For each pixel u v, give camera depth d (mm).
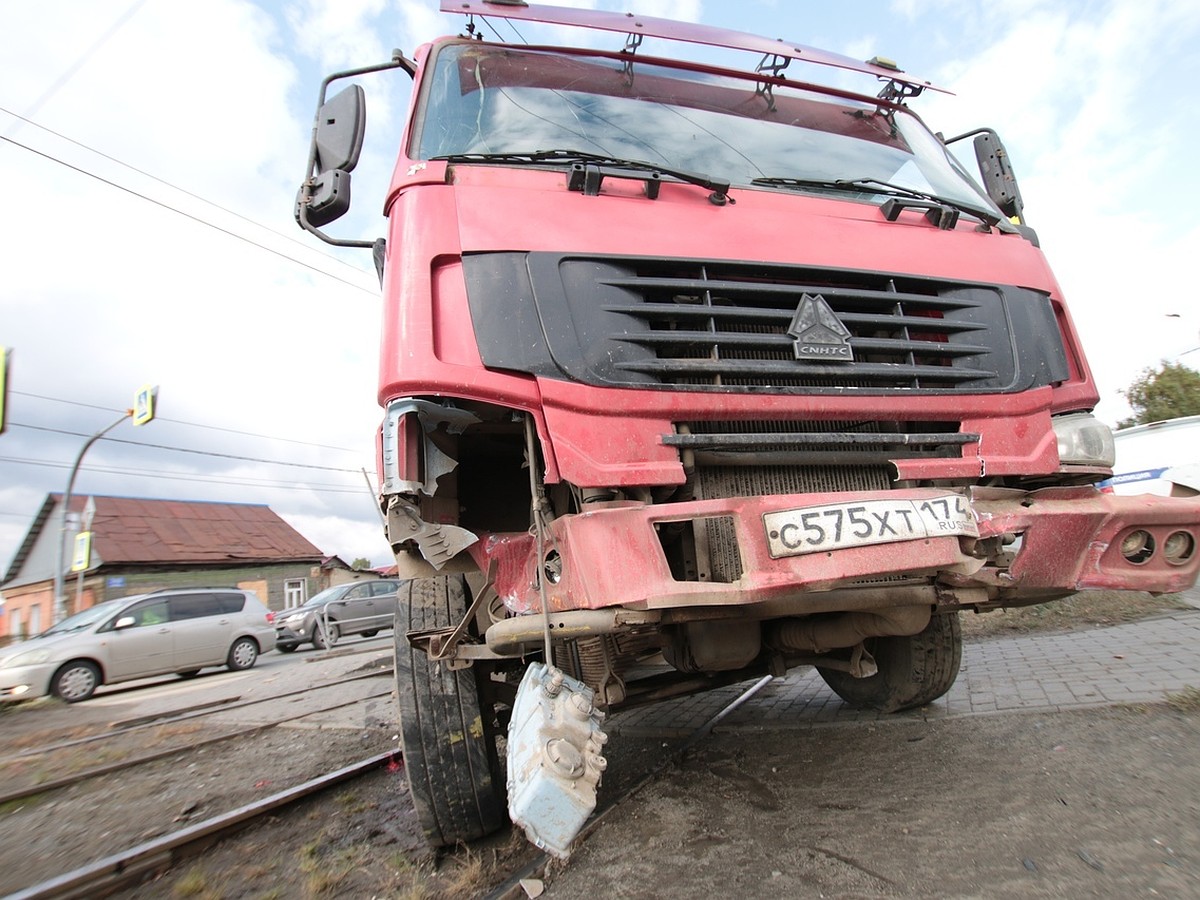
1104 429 2861
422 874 2838
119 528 29219
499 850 2932
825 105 3854
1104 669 4523
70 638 11297
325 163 3180
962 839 2467
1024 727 3580
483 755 2887
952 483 2629
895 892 2184
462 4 3377
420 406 2348
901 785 3047
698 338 2461
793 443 2469
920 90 4039
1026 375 2807
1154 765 2885
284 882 2926
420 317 2389
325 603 17734
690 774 3545
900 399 2598
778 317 2568
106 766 5215
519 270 2445
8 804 4539
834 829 2695
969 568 2215
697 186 2932
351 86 3270
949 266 2941
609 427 2312
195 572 29109
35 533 32281
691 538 2541
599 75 3520
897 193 3344
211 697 9250
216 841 3412
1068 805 2617
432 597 3051
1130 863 2162
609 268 2500
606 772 3834
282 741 5703
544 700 2033
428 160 2809
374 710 6504
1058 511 2471
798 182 3223
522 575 2486
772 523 2113
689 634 2951
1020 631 6379
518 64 3457
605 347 2385
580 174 2695
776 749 3781
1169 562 2635
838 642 3100
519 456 3131
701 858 2594
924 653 3971
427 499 2527
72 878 2904
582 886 2508
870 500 2195
